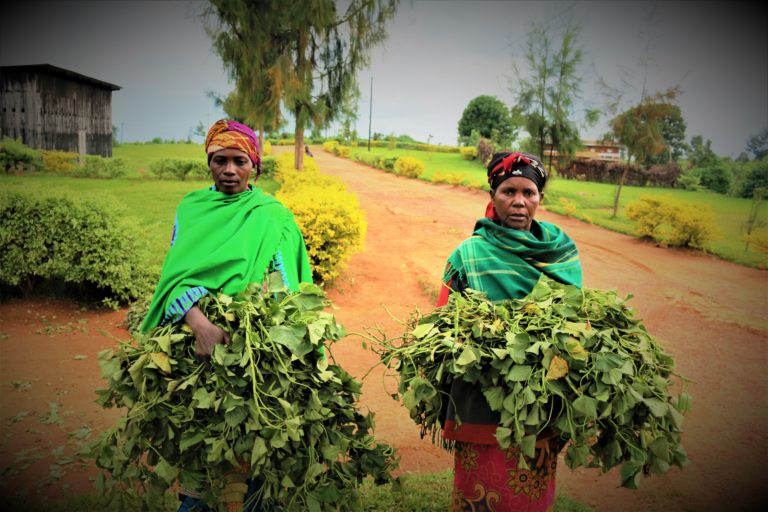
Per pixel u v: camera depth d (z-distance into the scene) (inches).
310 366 86.5
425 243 457.7
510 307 86.4
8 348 224.1
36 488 129.3
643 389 77.6
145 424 83.1
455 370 77.5
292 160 966.4
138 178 898.7
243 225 94.1
